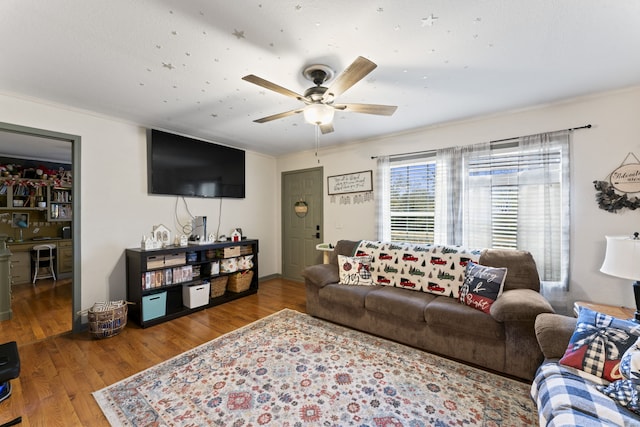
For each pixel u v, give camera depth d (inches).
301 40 67.1
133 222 128.4
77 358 91.7
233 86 91.3
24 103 99.2
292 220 194.7
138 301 117.3
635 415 45.2
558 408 47.4
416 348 98.4
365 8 56.4
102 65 78.0
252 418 65.3
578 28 62.9
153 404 69.9
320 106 78.7
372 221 155.8
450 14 58.4
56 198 209.6
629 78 87.0
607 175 97.4
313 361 89.4
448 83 89.9
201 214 156.5
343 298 113.5
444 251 117.0
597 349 56.7
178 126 133.3
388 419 65.0
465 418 65.3
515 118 113.7
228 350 96.4
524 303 79.7
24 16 57.5
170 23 60.6
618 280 96.2
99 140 117.5
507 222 114.8
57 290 171.2
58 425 63.1
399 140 144.6
